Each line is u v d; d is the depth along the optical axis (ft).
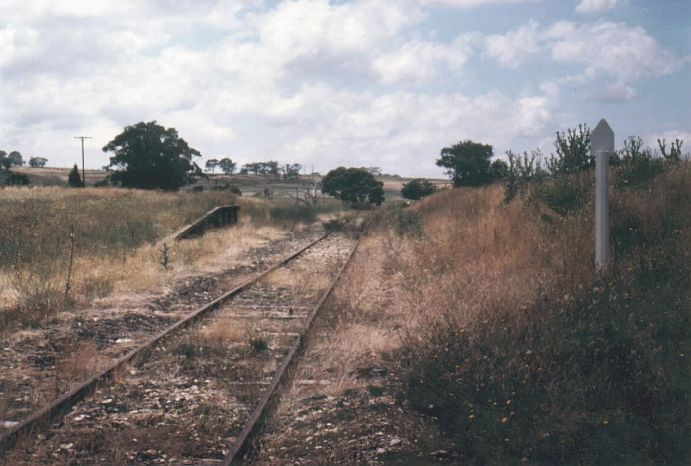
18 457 16.46
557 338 21.56
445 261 43.29
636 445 16.94
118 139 255.09
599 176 30.01
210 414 19.80
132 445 17.47
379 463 16.47
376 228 102.32
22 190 140.67
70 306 35.73
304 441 17.90
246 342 28.71
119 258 51.85
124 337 30.37
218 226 96.07
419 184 258.37
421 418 19.40
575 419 17.69
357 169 287.89
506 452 16.80
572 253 33.35
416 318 28.96
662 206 36.86
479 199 75.46
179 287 45.01
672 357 20.10
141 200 113.19
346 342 27.66
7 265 43.60
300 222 133.18
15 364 25.27
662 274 27.81
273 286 45.83
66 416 19.43
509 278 32.68
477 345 22.15
